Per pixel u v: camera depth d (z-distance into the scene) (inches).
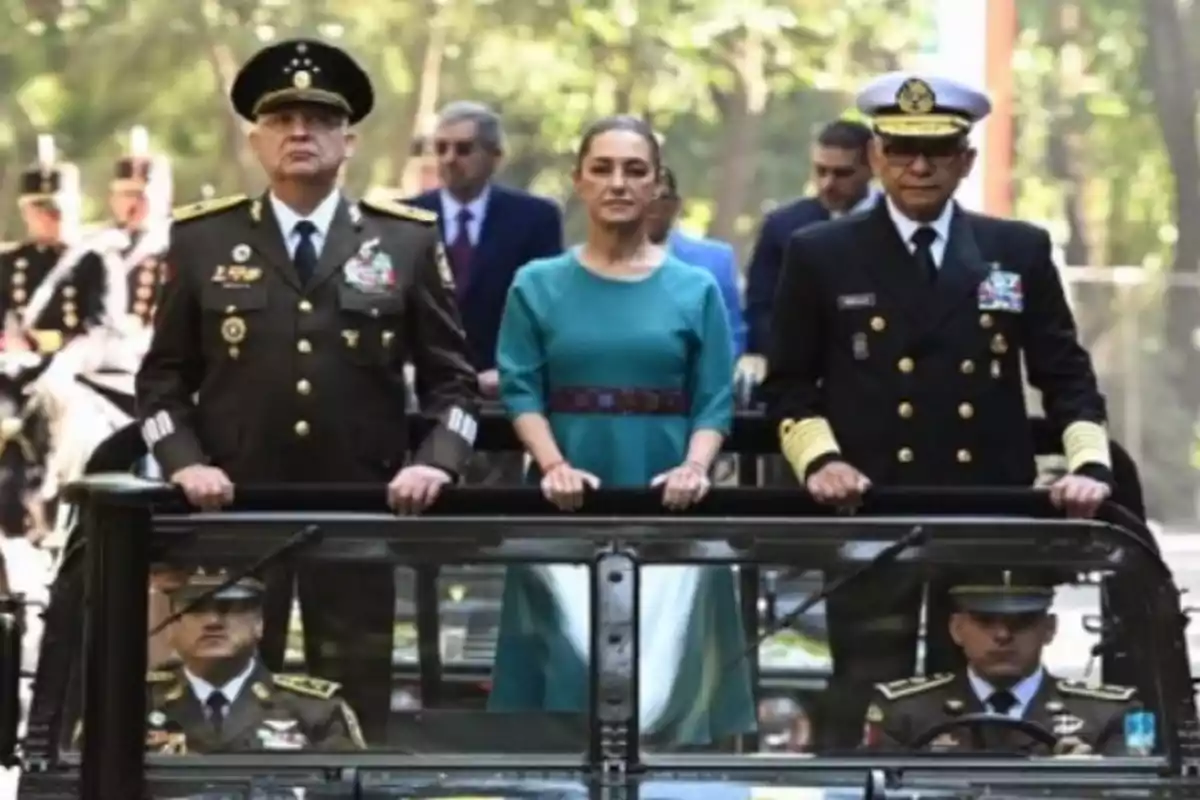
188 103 1747.0
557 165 1787.6
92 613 454.0
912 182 609.6
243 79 614.2
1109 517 555.5
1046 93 1941.4
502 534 526.6
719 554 525.3
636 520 528.1
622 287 613.0
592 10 1781.5
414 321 614.2
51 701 510.6
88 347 1103.6
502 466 657.6
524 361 612.4
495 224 810.2
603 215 610.9
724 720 520.4
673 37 1792.6
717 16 1800.0
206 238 610.9
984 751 522.0
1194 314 1948.8
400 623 526.6
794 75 1807.3
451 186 808.3
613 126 615.2
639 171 611.5
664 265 616.7
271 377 603.2
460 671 524.4
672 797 493.7
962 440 611.2
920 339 611.5
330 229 611.2
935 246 615.8
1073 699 528.1
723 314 615.2
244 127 1748.3
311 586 526.3
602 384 609.0
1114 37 1937.7
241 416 603.5
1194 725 525.0
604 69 1792.6
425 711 522.6
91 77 1744.6
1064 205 1947.6
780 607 525.7
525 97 1780.3
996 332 613.0
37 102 1737.2
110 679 452.8
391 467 609.0
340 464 604.1
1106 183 1951.3
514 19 1781.5
